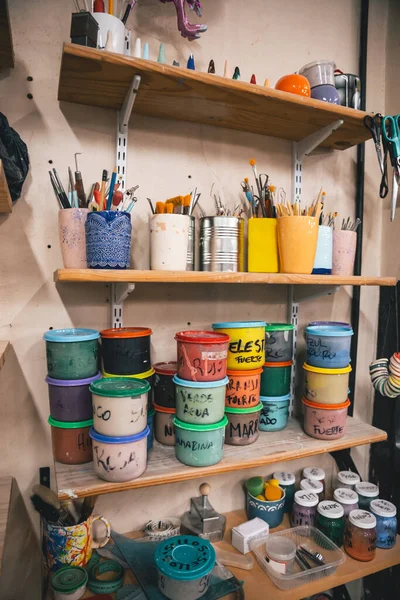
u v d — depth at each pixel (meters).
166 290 1.11
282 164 1.24
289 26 1.24
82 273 0.74
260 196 1.07
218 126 1.14
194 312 1.14
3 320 0.95
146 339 0.92
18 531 0.98
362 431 1.11
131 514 1.10
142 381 0.84
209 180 1.14
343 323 1.19
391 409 1.33
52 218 0.98
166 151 1.09
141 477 0.81
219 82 0.87
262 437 1.05
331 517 1.09
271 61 1.21
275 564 0.98
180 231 0.87
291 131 1.16
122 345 0.88
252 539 1.05
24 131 0.95
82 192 0.88
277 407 1.08
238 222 0.99
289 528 1.14
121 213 0.79
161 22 1.07
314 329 1.09
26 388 0.98
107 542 1.03
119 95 0.94
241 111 1.02
